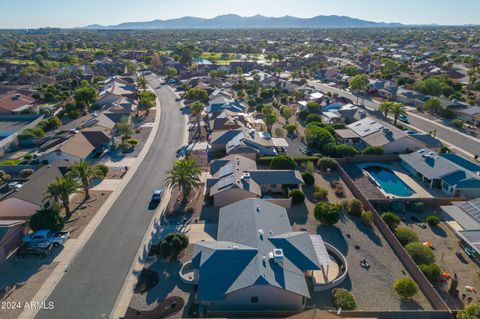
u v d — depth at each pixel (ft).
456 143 274.57
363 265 138.92
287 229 145.79
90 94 390.83
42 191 175.42
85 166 185.47
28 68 524.52
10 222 151.43
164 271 135.85
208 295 110.22
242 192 179.52
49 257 143.54
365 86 444.55
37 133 280.31
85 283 129.70
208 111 346.54
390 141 253.03
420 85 419.95
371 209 174.29
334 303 118.83
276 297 112.47
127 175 219.61
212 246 128.16
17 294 124.06
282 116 351.25
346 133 285.64
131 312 116.67
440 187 206.39
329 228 164.76
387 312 110.73
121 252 147.02
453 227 165.37
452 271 137.39
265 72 576.20
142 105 361.10
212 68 619.67
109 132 278.46
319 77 566.77
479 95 410.11
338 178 218.18
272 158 235.20
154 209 180.24
